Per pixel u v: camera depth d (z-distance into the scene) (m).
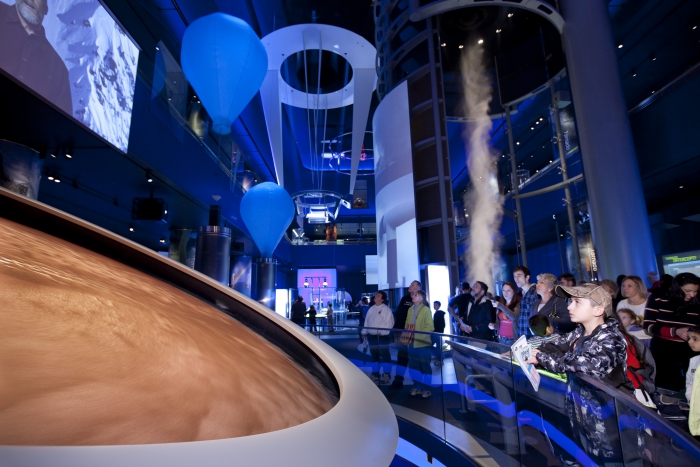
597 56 7.54
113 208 11.24
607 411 1.66
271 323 1.15
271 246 12.02
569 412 2.07
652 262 6.78
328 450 0.40
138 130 7.67
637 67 9.18
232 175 14.15
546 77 9.80
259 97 15.49
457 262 8.33
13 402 0.30
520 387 2.76
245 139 18.33
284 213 11.77
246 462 0.31
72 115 5.70
